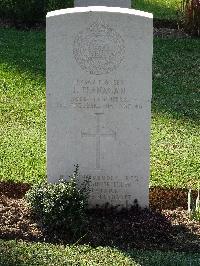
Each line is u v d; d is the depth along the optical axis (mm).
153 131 2885
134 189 2227
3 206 2201
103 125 2168
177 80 3482
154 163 2605
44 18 4227
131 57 2121
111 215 2203
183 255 1973
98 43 2109
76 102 2148
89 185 2213
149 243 2057
